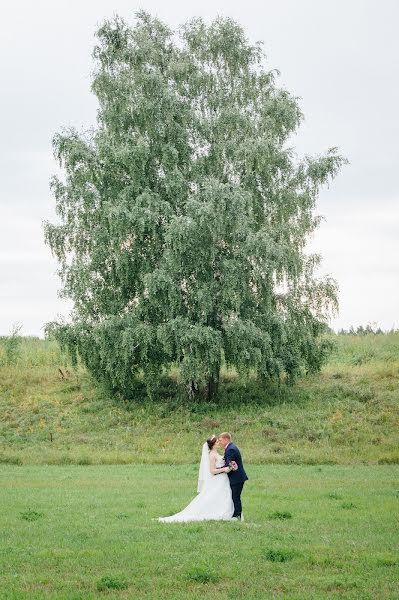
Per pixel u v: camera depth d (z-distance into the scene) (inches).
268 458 1320.1
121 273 1664.6
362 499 800.3
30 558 482.3
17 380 2017.7
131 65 1804.9
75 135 1745.8
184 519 639.1
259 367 1656.0
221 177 1792.6
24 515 666.2
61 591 403.5
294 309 1740.9
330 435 1528.1
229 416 1689.2
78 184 1708.9
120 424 1684.3
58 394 1916.8
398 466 1236.5
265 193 1777.8
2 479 1043.3
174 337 1604.3
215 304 1691.7
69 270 1713.8
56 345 2418.8
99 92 1774.1
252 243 1585.9
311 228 1795.0
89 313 1732.3
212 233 1569.9
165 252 1605.6
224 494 647.8
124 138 1718.8
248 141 1686.8
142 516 672.4
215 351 1596.9
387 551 503.8
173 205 1724.9
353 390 1780.3
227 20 1847.9
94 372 1752.0
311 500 796.0
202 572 433.7
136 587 414.0
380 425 1566.2
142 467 1246.9
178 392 1857.8
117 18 1824.6
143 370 1727.4
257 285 1640.0
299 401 1766.7
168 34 1868.8
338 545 524.7
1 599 385.1
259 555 488.7
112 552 499.5
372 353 2204.7
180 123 1763.0
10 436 1628.9
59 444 1553.9
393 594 394.3
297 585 417.1
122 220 1600.6
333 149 1780.3
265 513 688.4
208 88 1815.9
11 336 2224.4
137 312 1696.6
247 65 1857.8
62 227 1775.3
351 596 392.5
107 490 898.1
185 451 1446.9
